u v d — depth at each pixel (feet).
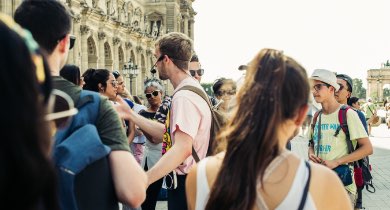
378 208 44.88
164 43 20.81
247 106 9.87
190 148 18.49
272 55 10.12
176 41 20.71
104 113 12.30
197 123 18.85
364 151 24.71
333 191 9.87
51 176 6.31
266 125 9.61
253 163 9.52
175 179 19.52
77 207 10.89
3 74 5.85
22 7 11.88
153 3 296.30
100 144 11.27
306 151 83.41
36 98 6.16
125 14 243.40
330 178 9.93
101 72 31.14
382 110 226.58
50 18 11.73
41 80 6.80
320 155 25.79
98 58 188.96
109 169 11.80
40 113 6.18
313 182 9.70
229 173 9.67
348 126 25.08
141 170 12.29
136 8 273.54
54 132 10.91
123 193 11.76
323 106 25.98
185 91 19.30
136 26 245.45
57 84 11.98
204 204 10.38
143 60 256.93
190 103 18.94
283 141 10.03
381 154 92.12
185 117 18.67
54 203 6.49
